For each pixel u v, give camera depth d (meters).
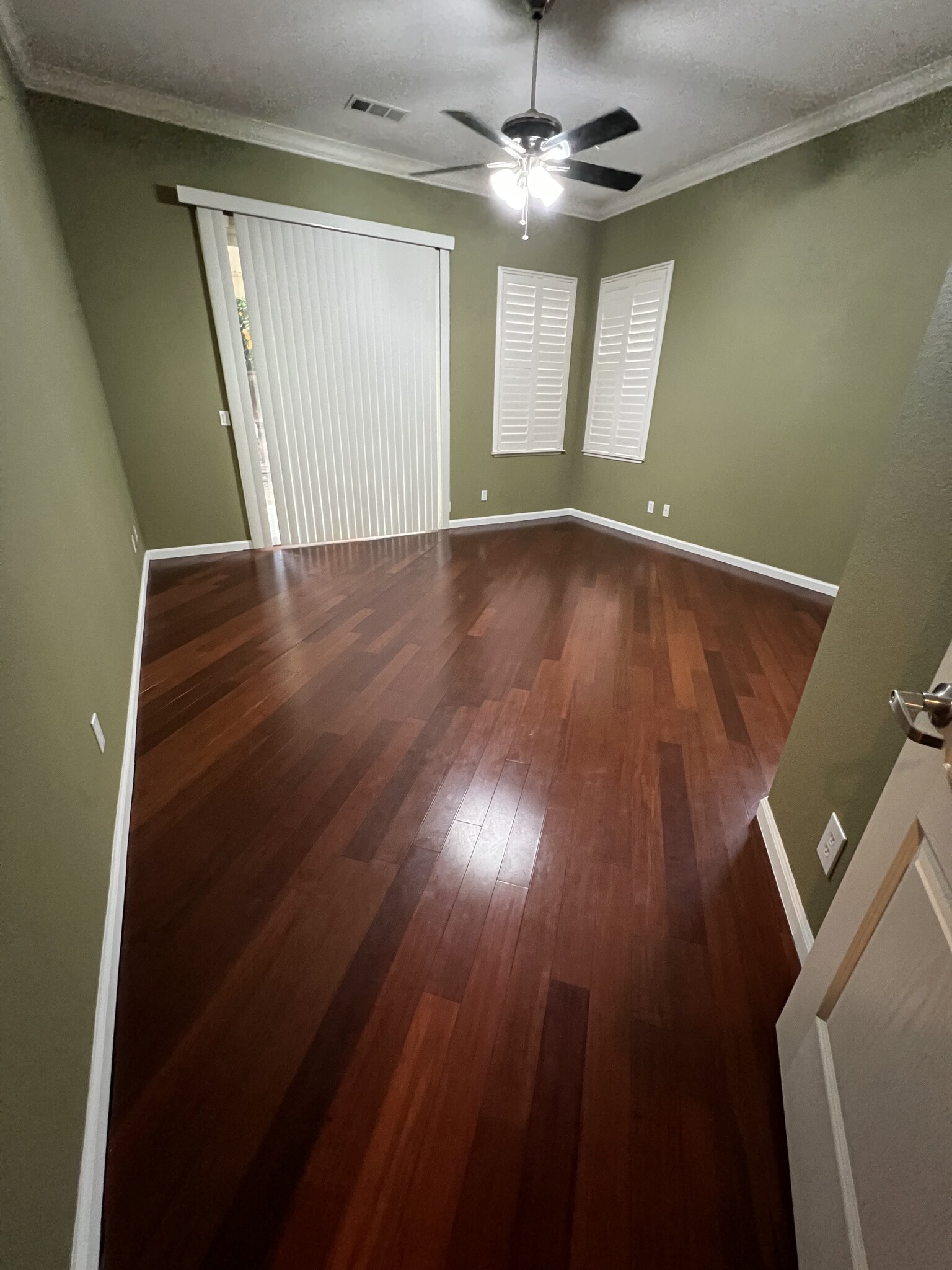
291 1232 0.93
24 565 1.20
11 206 1.80
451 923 1.47
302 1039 1.20
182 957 1.36
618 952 1.40
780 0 2.26
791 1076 1.04
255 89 3.09
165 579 3.91
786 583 4.07
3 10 2.38
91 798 1.40
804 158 3.44
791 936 1.45
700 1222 0.95
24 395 1.49
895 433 1.19
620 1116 1.08
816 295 3.55
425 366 4.71
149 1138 1.04
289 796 1.89
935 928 0.65
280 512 4.51
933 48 2.58
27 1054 0.78
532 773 2.04
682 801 1.91
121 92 3.15
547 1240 0.92
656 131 3.47
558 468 5.82
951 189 2.87
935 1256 0.56
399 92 3.06
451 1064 1.16
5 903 0.79
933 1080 0.60
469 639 3.08
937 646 0.98
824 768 1.39
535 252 4.84
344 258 4.08
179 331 3.80
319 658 2.85
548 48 2.63
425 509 5.20
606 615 3.46
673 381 4.65
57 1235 0.78
